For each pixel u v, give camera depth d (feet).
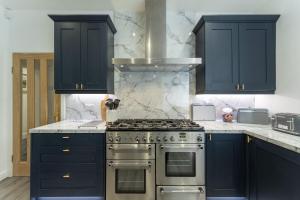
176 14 11.07
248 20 9.62
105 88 9.71
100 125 9.04
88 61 9.73
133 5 10.69
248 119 9.46
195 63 8.93
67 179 8.29
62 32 9.74
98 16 9.56
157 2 9.77
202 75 9.96
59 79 9.77
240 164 8.35
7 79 11.46
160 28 9.74
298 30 8.13
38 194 8.27
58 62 9.75
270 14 9.75
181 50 11.09
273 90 9.64
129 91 11.03
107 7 10.91
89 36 9.73
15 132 11.60
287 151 5.70
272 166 6.48
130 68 10.28
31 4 10.84
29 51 11.46
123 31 11.06
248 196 8.15
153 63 8.93
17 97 11.59
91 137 8.30
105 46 9.71
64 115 11.30
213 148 8.38
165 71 11.02
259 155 7.29
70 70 9.77
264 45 9.67
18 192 9.66
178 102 11.05
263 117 9.18
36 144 8.29
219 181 8.35
